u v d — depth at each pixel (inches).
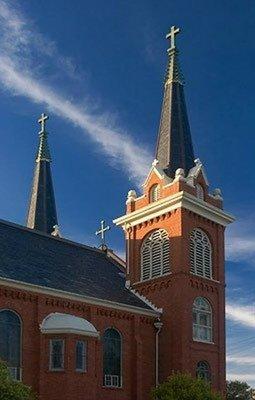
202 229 2049.7
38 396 1491.1
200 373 1883.6
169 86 2330.2
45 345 1535.4
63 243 2022.6
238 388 3850.9
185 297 1900.8
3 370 1161.4
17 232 1866.4
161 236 2026.3
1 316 1494.8
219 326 1995.6
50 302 1601.9
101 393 1658.5
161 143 2233.0
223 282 2062.0
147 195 2111.2
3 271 1581.0
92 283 1886.1
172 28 2394.2
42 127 2785.4
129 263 2086.6
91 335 1576.0
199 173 2106.3
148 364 1836.9
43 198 2652.6
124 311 1797.5
